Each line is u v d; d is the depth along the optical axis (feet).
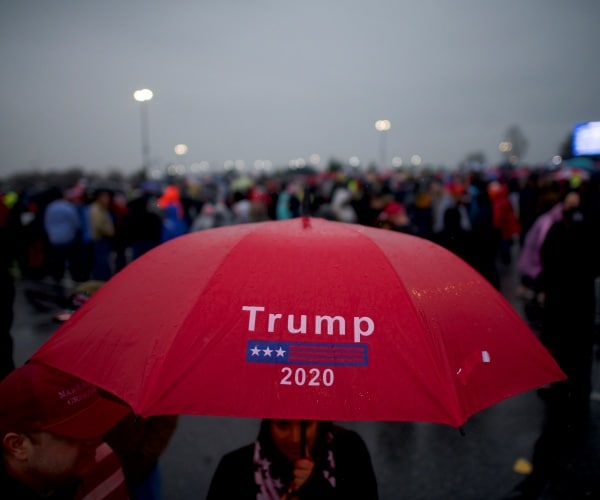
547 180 39.83
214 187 99.71
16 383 4.50
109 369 4.33
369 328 4.50
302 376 4.24
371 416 4.08
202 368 4.21
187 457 13.14
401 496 11.28
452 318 4.86
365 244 5.47
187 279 4.92
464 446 13.28
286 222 6.21
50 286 34.42
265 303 4.59
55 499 4.69
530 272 24.04
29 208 49.29
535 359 4.98
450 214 16.39
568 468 12.16
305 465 5.34
